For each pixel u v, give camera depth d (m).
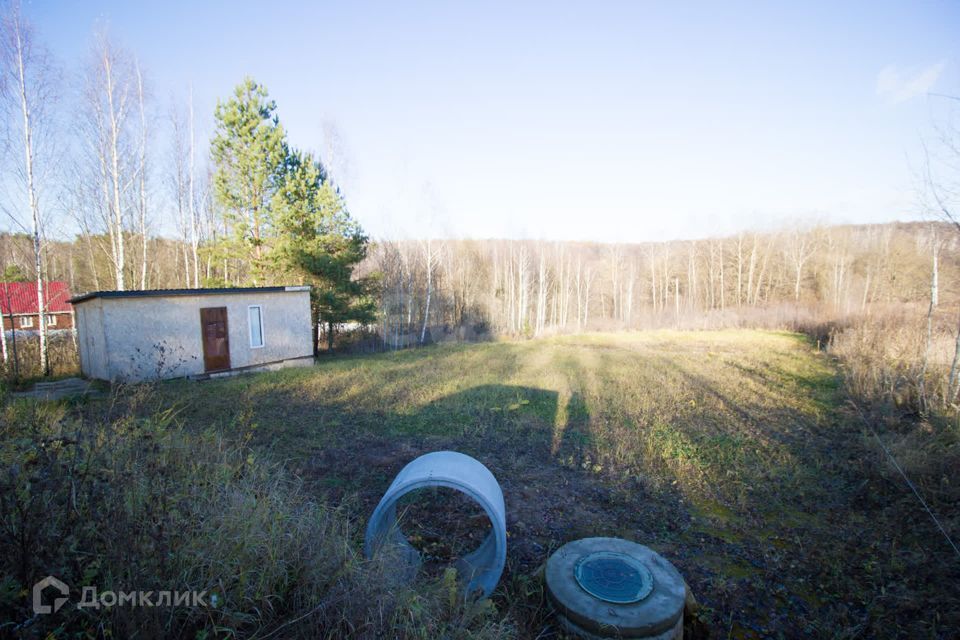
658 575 3.44
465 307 37.25
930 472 5.43
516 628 3.14
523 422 8.09
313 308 18.75
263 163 17.14
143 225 18.34
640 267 50.00
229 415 8.34
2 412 4.71
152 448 3.20
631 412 8.85
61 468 2.62
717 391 10.60
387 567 3.13
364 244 20.92
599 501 5.24
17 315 22.84
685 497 5.31
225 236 19.64
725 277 45.00
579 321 38.00
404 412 8.69
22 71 12.61
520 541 4.39
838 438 7.18
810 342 20.47
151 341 11.92
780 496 5.31
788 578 3.87
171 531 2.64
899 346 11.52
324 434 7.41
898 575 3.84
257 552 2.95
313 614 2.70
